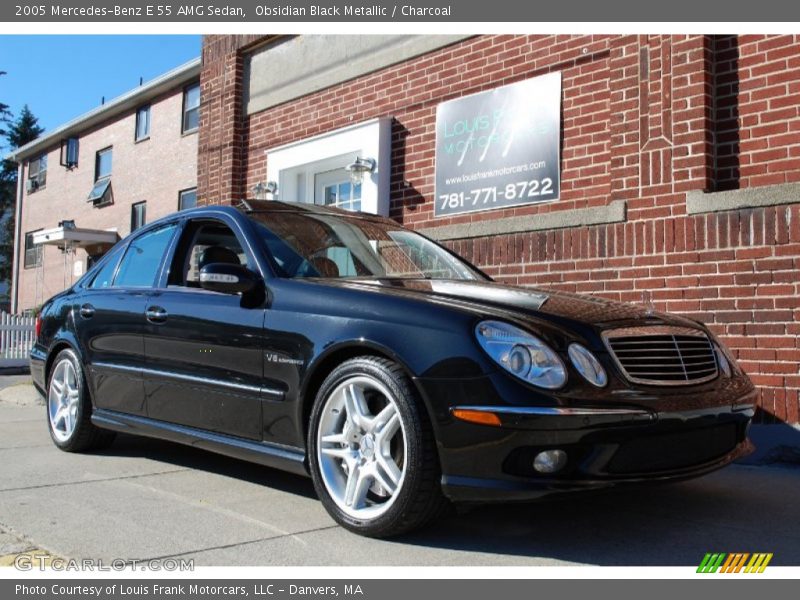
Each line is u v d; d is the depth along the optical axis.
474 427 3.09
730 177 5.74
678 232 5.70
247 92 10.38
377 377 3.35
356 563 3.10
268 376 3.87
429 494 3.22
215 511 3.87
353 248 4.59
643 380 3.33
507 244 6.78
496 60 7.37
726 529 3.62
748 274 5.34
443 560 3.15
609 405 3.11
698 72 5.77
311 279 4.05
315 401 3.62
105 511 3.85
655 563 3.14
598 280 6.14
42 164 24.78
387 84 8.42
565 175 6.75
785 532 3.57
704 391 3.51
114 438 5.46
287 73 9.75
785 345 5.15
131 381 4.80
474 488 3.09
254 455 3.96
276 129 9.89
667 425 3.23
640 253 5.91
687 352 3.61
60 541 3.36
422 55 8.06
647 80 6.05
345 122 8.91
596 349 3.27
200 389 4.26
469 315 3.29
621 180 6.14
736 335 5.37
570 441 3.03
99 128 21.47
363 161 8.25
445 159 7.76
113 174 20.62
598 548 3.33
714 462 3.52
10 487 4.38
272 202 4.87
